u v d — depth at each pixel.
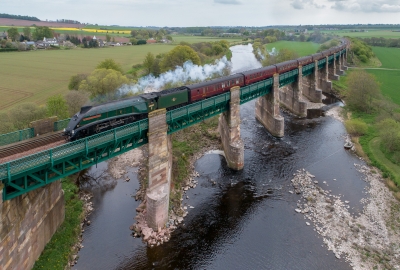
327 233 35.94
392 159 52.16
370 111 77.00
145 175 47.69
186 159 53.44
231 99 49.19
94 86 68.50
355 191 44.44
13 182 24.92
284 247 34.00
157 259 32.19
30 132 32.16
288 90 82.19
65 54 154.50
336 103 87.81
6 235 23.61
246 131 68.56
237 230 36.75
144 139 35.78
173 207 39.88
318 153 57.00
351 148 58.72
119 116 35.50
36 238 28.62
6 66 116.44
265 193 44.34
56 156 25.81
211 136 62.81
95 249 32.94
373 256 32.44
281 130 63.97
